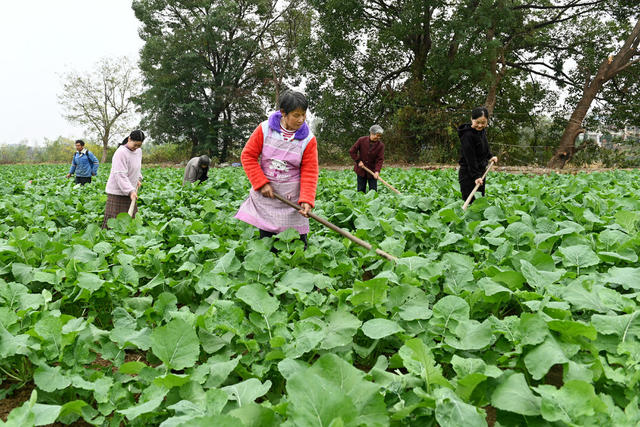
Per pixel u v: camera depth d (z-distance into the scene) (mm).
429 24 33875
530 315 2650
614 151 33219
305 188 4664
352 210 6910
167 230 6012
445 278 3791
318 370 2182
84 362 2832
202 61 46594
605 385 2436
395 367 2803
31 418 2064
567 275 3750
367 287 3209
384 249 4691
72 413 2586
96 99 59656
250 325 3082
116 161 6965
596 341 2670
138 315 3355
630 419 2023
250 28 47469
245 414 2023
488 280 3490
